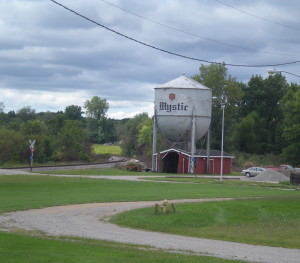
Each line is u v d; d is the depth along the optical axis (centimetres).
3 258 1407
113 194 4184
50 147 9688
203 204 3145
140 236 2159
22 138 9225
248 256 1733
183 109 7875
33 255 1471
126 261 1439
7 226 2336
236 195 4191
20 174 6012
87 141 11069
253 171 7962
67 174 6612
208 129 8125
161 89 7950
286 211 2878
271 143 11906
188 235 2264
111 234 2178
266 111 12356
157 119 8012
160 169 8225
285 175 7731
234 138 11769
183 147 8194
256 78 12512
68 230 2253
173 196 4056
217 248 1892
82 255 1509
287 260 1678
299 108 10050
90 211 3039
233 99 12438
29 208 3102
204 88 7962
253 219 2667
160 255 1608
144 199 3788
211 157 8431
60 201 3525
